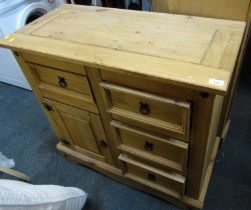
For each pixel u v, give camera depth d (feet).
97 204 4.14
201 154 2.87
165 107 2.57
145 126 2.96
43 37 3.11
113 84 2.72
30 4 5.66
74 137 4.24
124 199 4.16
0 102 6.56
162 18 3.17
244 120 5.17
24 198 2.71
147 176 3.85
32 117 5.99
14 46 3.01
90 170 4.67
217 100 2.45
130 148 3.47
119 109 2.98
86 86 3.04
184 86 2.20
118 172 4.19
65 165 4.83
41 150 5.18
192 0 3.17
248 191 4.02
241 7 2.92
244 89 5.91
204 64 2.32
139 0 5.61
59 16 3.59
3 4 5.08
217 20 2.96
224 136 4.58
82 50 2.77
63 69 3.02
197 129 2.60
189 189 3.57
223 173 4.30
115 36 2.94
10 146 5.35
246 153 4.56
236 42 2.56
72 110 3.62
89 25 3.25
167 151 3.12
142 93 2.54
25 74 3.52
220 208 3.86
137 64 2.44
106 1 5.64
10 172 4.33
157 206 3.99
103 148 3.97
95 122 3.55
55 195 3.13
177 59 2.43
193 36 2.74
